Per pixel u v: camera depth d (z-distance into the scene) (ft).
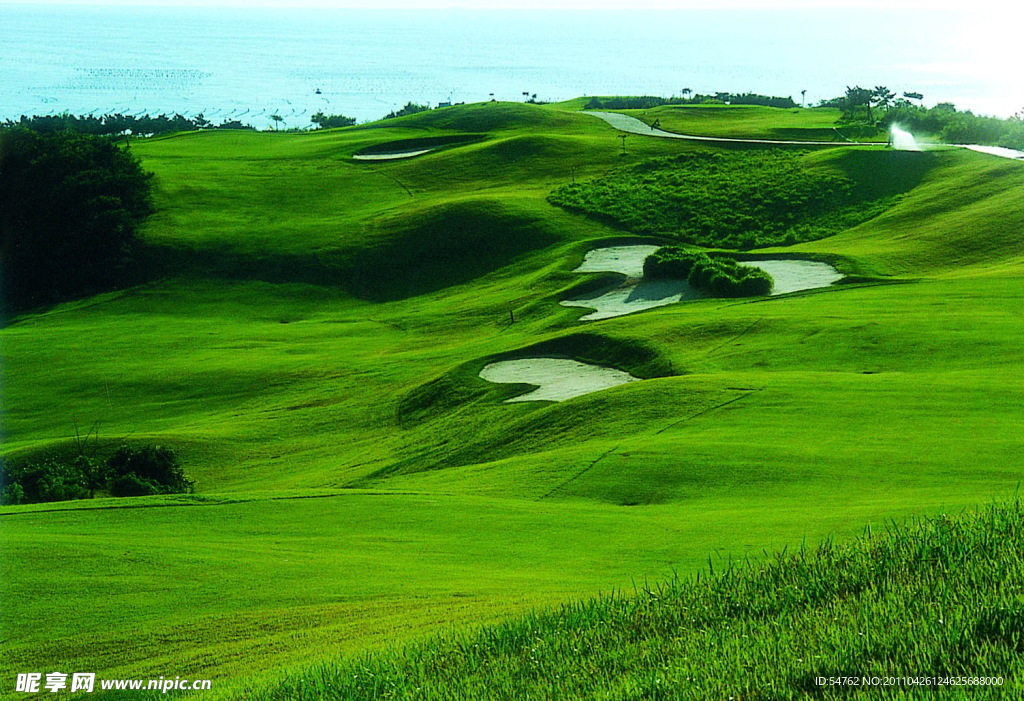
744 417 119.24
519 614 50.88
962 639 32.07
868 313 180.75
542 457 118.21
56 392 227.61
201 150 482.28
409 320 276.41
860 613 36.17
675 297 236.63
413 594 64.13
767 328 176.04
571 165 418.72
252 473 163.84
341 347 255.09
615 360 174.81
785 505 83.76
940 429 104.99
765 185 358.02
